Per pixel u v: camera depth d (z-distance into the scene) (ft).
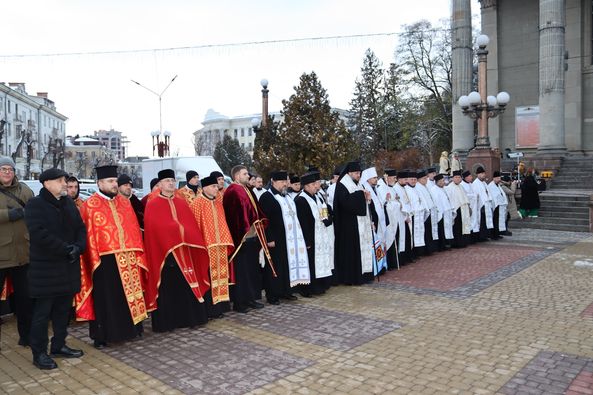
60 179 18.62
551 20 77.82
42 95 250.16
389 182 37.47
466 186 46.19
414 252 39.04
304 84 58.85
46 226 18.17
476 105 62.13
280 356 18.88
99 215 20.70
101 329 20.58
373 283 31.32
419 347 19.42
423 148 149.89
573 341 19.76
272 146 60.80
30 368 18.75
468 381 16.20
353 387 15.93
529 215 59.00
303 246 27.81
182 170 69.46
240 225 25.11
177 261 22.53
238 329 22.62
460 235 43.96
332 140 57.62
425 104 137.80
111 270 20.68
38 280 18.35
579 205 58.08
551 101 78.48
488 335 20.66
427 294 28.04
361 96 174.09
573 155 90.79
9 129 203.31
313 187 28.81
